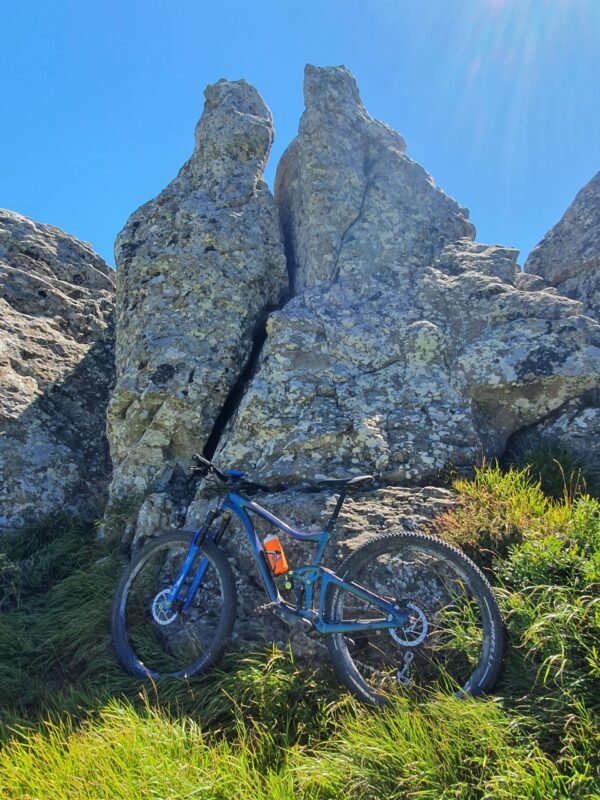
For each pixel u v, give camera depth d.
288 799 2.45
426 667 3.22
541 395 4.91
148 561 4.20
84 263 8.34
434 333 5.34
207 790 2.49
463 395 5.02
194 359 5.66
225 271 6.11
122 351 6.27
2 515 5.67
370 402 5.00
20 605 4.56
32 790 2.56
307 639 3.42
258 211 6.69
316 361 5.33
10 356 6.68
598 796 2.26
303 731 2.96
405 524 3.91
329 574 3.37
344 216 6.57
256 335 6.18
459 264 6.12
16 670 3.72
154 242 6.48
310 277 6.32
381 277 6.09
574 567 3.18
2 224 8.02
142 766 2.58
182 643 3.74
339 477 4.51
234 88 7.43
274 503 4.23
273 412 4.97
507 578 3.34
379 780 2.50
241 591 3.87
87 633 3.95
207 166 6.98
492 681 2.97
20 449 6.04
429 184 6.92
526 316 5.27
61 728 3.02
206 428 5.52
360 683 3.14
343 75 7.47
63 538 5.42
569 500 4.18
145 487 5.39
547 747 2.59
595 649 2.76
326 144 6.88
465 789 2.40
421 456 4.58
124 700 3.35
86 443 6.58
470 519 3.81
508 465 4.83
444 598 3.46
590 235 6.43
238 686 3.18
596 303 6.07
